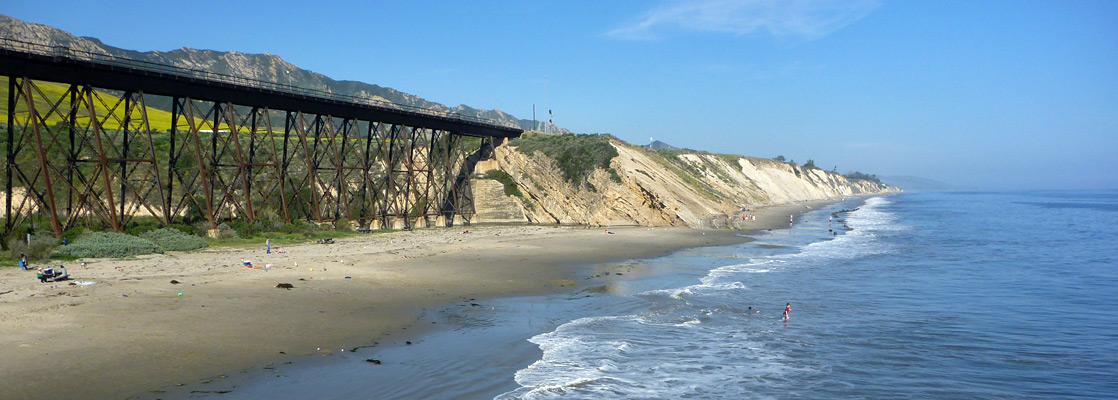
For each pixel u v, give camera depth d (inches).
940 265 1847.9
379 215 2691.9
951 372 812.0
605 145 3444.9
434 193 3105.3
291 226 2203.5
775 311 1164.5
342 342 853.2
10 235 1541.6
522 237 2449.6
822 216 4640.8
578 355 850.1
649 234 2721.5
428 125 2965.1
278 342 832.3
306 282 1267.2
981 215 4960.6
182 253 1656.0
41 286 1091.9
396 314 1038.4
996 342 962.1
